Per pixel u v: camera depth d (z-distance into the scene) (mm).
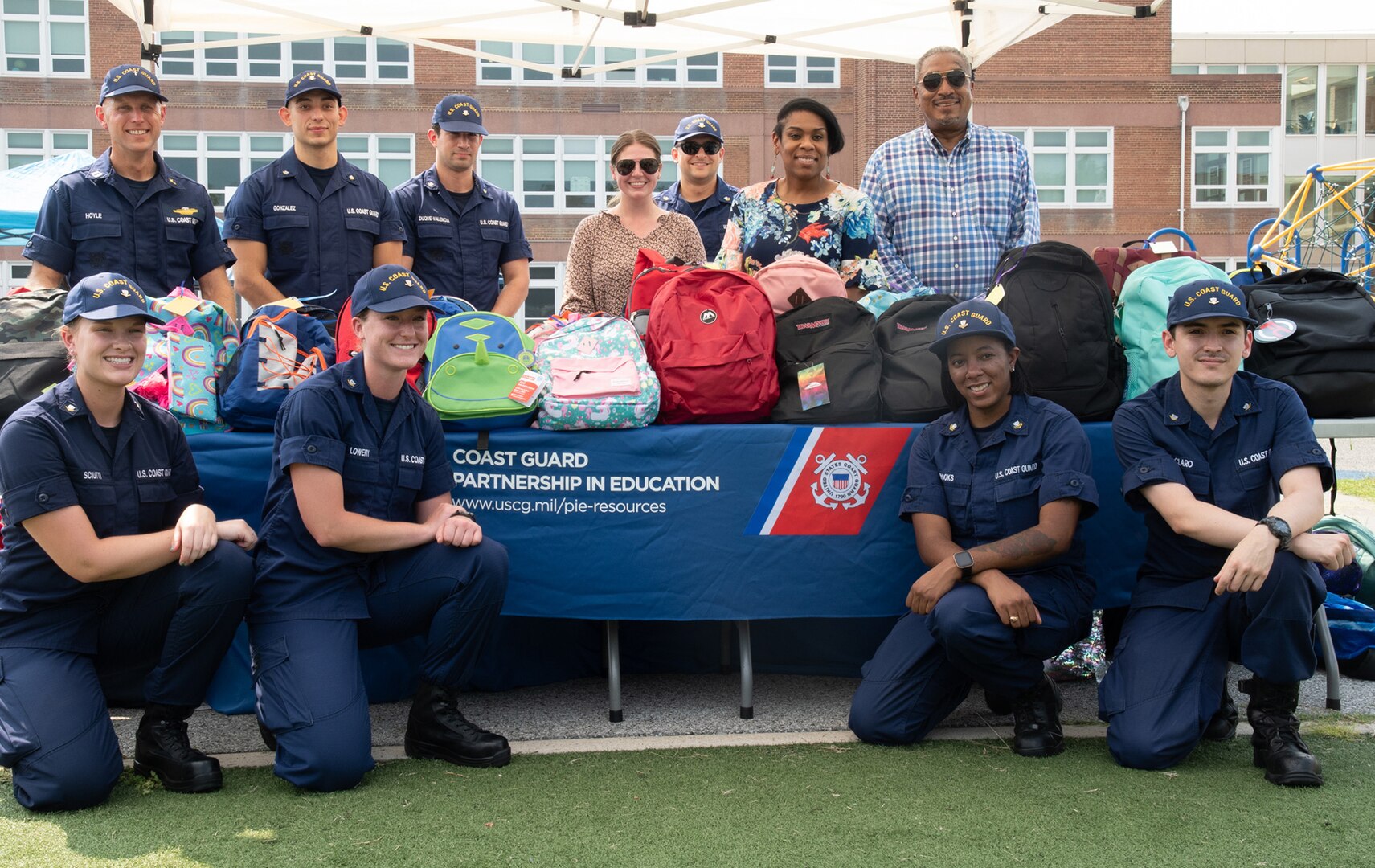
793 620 4086
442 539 3092
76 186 4254
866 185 4789
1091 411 3688
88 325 2795
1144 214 27031
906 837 2551
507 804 2771
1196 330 3098
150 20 6641
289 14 7238
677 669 4113
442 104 5051
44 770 2689
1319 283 4031
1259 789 2846
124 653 2996
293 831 2596
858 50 8461
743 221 4391
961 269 4621
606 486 3498
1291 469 3059
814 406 3541
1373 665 3900
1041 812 2695
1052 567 3270
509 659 3852
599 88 25359
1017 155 4688
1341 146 31062
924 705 3230
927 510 3340
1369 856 2428
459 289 5117
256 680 3000
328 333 3770
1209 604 3123
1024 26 7398
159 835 2570
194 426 3488
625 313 4520
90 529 2828
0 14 23906
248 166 24516
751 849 2490
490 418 3469
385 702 3748
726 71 25453
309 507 2975
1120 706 3076
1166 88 26891
